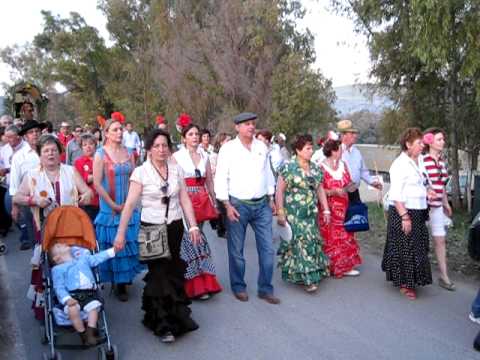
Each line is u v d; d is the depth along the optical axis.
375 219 10.55
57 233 4.92
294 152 6.65
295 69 22.66
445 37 8.44
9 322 5.55
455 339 5.04
